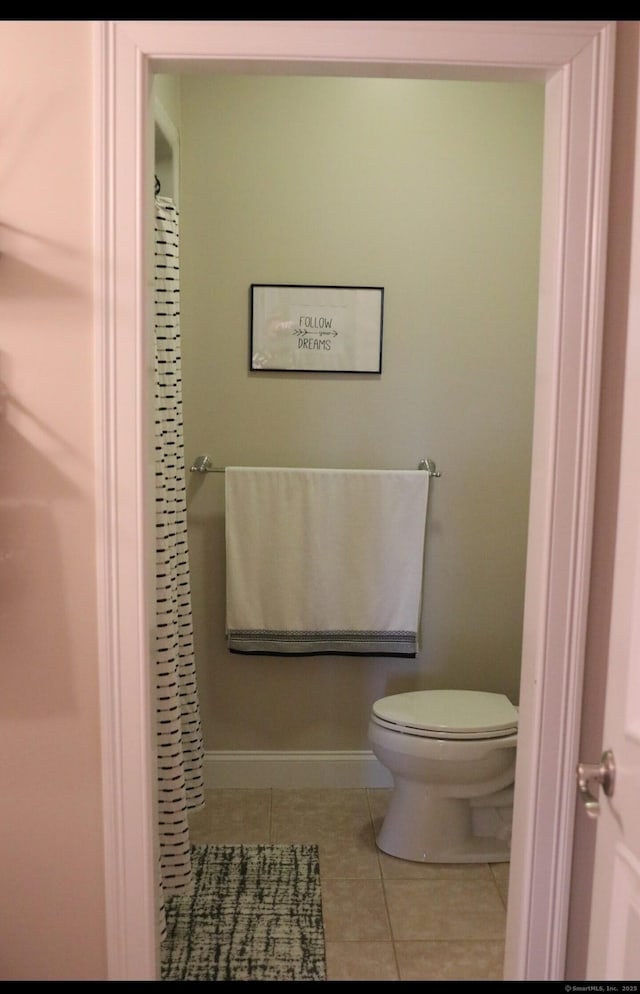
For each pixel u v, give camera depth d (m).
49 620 1.61
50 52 1.51
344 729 3.20
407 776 2.67
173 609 2.18
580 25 1.49
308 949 2.24
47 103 1.52
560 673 1.60
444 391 3.07
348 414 3.07
